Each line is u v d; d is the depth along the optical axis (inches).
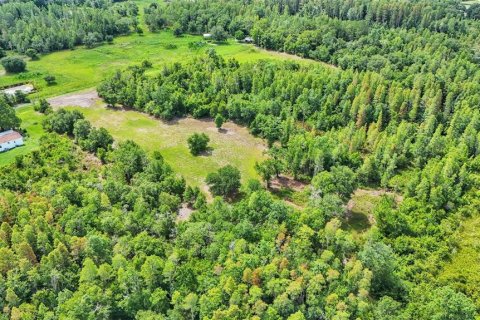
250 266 3319.4
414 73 7091.5
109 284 3302.2
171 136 6033.5
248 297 3122.5
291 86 6318.9
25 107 6889.8
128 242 3641.7
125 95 6830.7
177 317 3004.4
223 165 5378.9
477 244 3998.5
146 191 4355.3
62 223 3858.3
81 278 3270.2
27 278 3299.7
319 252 3668.8
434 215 4266.7
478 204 4468.5
